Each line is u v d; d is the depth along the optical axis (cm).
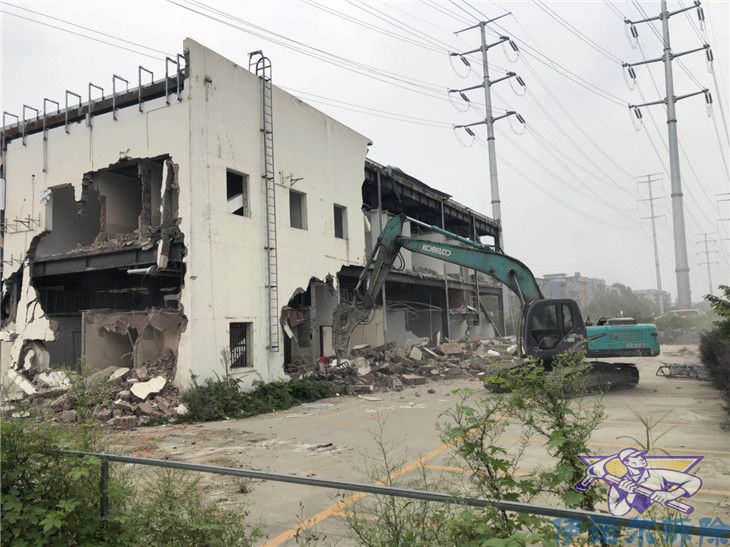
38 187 1908
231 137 1723
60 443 370
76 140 1825
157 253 1573
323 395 1788
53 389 1484
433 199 3450
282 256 1920
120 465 511
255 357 1734
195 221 1557
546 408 357
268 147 1886
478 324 3934
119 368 1587
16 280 1964
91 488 371
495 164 4591
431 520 340
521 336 1563
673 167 5162
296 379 1848
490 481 337
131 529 372
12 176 1977
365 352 2389
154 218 1730
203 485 723
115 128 1730
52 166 1878
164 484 464
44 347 1888
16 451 357
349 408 1520
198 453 963
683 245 4991
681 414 1192
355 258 2411
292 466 841
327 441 1045
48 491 358
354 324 1994
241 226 1734
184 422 1360
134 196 2050
